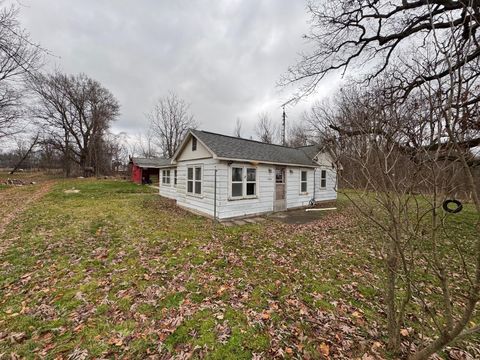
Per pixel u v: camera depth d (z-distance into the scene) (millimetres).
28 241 5359
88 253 4734
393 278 2287
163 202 12359
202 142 8617
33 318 2762
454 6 4938
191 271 4004
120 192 16266
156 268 4082
